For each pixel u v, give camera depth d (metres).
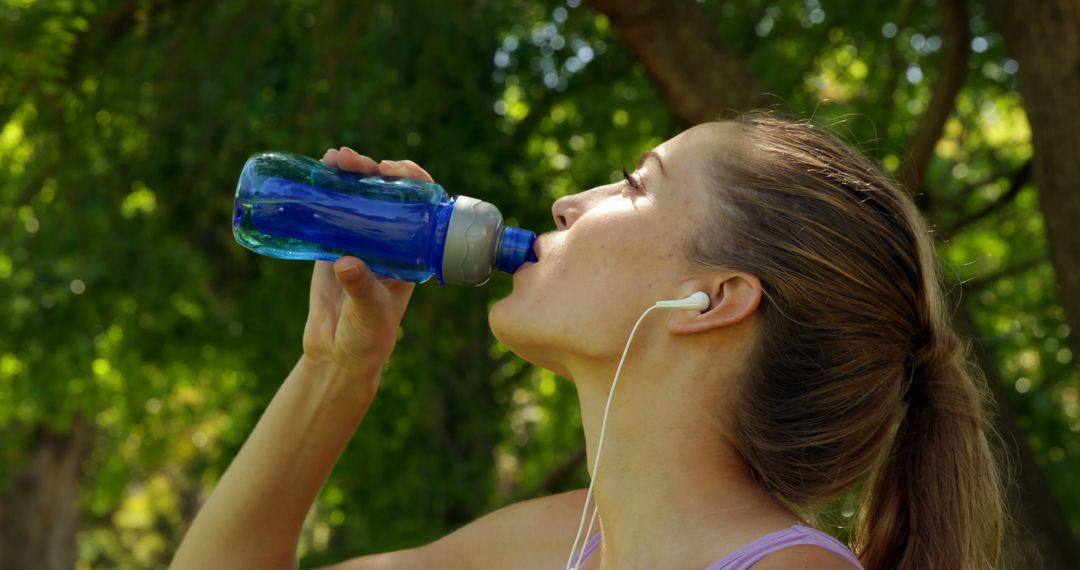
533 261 1.47
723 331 1.36
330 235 1.53
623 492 1.36
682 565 1.28
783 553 1.23
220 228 5.67
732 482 1.34
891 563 1.48
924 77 5.54
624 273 1.38
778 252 1.36
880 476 1.51
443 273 1.49
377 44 5.07
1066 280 2.95
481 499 6.05
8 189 5.66
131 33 5.18
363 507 5.93
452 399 5.99
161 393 7.98
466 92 5.41
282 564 1.67
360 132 4.94
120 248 5.61
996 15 3.06
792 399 1.36
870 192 1.42
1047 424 5.55
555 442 7.10
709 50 3.45
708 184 1.41
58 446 10.30
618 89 5.96
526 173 5.80
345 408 1.64
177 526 17.83
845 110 5.48
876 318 1.39
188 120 5.16
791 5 5.61
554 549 1.62
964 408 1.48
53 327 5.98
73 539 10.52
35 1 4.17
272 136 5.04
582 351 1.38
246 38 5.23
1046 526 3.53
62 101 4.91
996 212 5.96
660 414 1.36
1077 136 2.86
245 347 6.30
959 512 1.45
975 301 6.13
